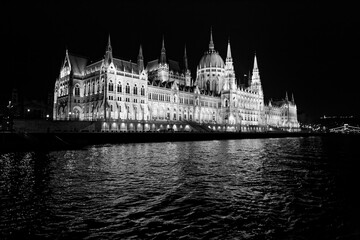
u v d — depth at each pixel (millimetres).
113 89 123875
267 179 36656
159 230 19375
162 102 150875
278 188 31516
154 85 148000
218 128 169375
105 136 89000
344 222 20922
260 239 18094
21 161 49750
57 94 148000
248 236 18531
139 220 21203
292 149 85250
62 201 25859
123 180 35125
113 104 123375
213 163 50750
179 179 36094
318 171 43281
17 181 33906
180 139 114625
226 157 60062
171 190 30219
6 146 63375
